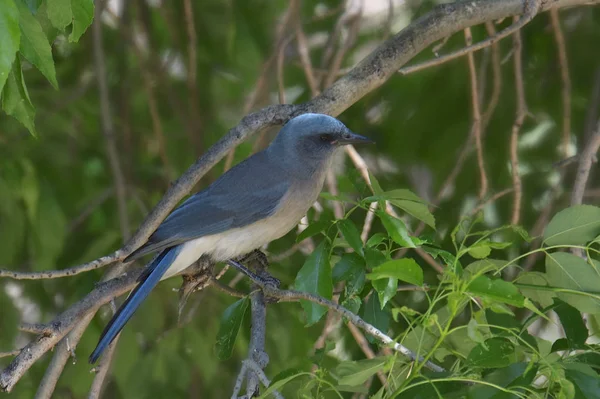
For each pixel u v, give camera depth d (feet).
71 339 28.17
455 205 42.91
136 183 45.91
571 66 43.88
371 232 41.70
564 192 42.73
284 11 47.21
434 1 44.57
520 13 32.86
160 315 39.60
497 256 41.06
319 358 23.27
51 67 23.02
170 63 46.96
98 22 42.32
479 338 19.34
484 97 44.11
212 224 31.60
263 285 27.32
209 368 39.11
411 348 24.81
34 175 40.16
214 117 47.78
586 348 22.07
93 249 40.09
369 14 47.44
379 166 45.03
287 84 48.88
